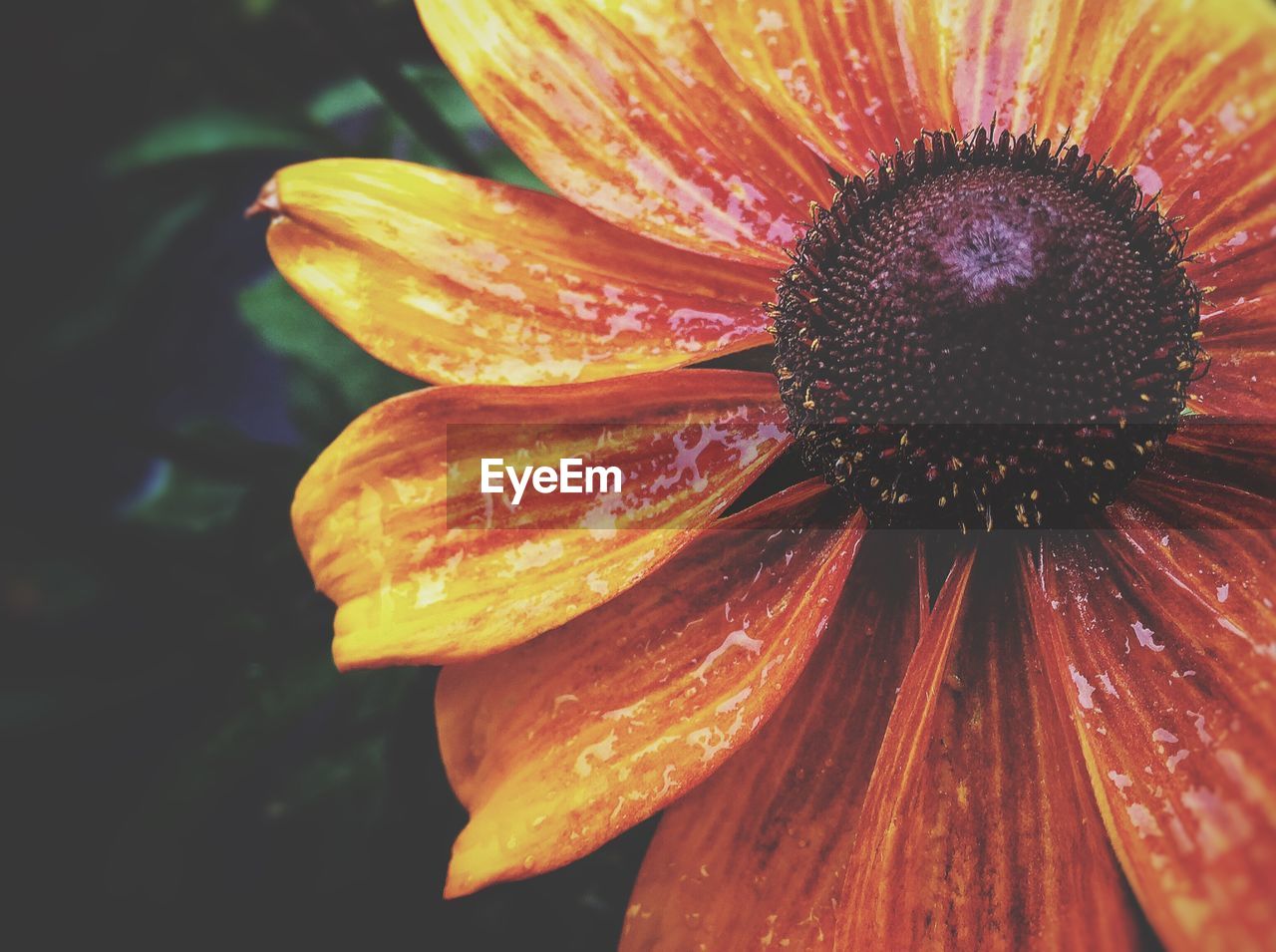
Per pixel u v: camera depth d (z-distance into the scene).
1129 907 0.08
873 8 0.09
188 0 0.13
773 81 0.09
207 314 0.17
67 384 0.17
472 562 0.08
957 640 0.08
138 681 0.14
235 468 0.13
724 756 0.08
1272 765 0.07
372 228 0.09
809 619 0.08
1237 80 0.08
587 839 0.08
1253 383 0.08
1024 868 0.08
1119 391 0.08
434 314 0.09
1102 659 0.08
